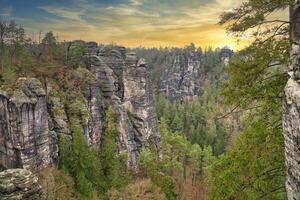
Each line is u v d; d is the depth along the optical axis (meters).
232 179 15.59
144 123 111.62
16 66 87.12
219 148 130.00
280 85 14.80
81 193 67.25
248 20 15.28
